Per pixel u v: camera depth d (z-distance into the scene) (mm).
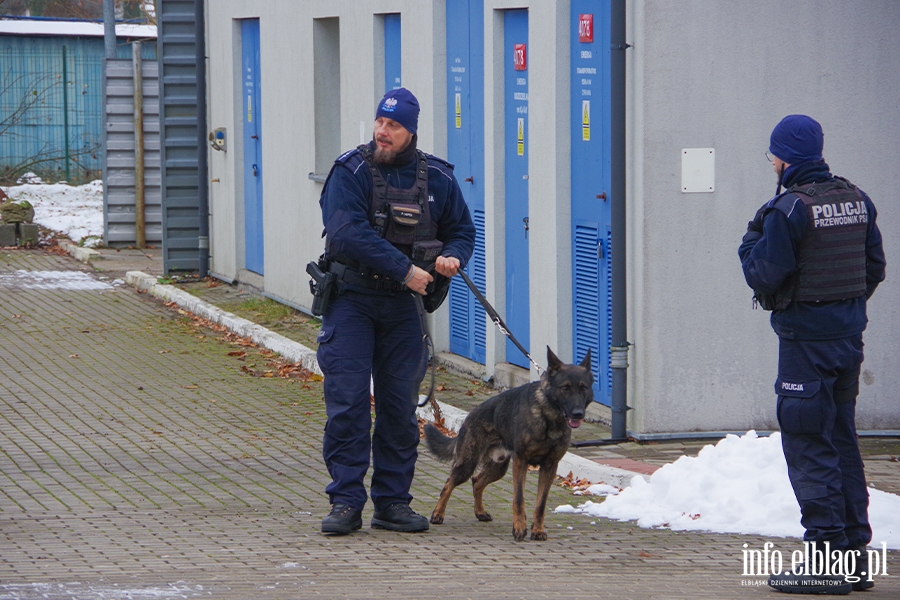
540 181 24812
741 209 21547
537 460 16406
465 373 28203
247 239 41594
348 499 16578
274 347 32094
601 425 23078
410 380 16844
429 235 16562
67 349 32062
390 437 16938
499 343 27125
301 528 16969
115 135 50844
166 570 14422
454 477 17328
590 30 23078
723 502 17453
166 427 23906
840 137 21688
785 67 21422
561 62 23922
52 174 72562
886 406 22172
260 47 39219
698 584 13914
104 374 29062
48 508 18078
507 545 16094
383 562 15000
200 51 42250
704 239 21484
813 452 13625
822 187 13523
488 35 26375
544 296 24922
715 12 21094
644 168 21219
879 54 21609
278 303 38219
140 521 17250
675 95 21141
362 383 16500
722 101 21297
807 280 13391
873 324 21984
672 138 21234
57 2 96875
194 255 44188
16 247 51906
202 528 16875
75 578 13961
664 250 21406
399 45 30641
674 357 21609
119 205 51344
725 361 21766
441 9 28500
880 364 22062
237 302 38906
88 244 51750
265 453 21969
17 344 32562
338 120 35469
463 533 16875
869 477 19203
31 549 15531
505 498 19312
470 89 27625
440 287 16562
